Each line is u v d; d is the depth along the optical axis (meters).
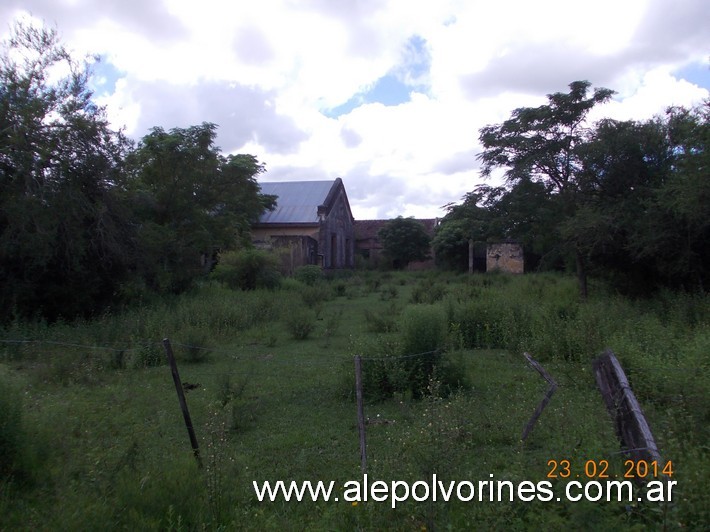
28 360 10.73
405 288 32.34
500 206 19.89
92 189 17.27
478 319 13.03
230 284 27.02
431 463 4.50
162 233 21.55
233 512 4.37
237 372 10.32
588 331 10.09
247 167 28.45
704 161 13.31
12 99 15.58
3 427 4.93
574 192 18.77
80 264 16.56
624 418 4.31
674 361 7.82
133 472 4.77
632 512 3.78
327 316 19.31
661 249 15.91
